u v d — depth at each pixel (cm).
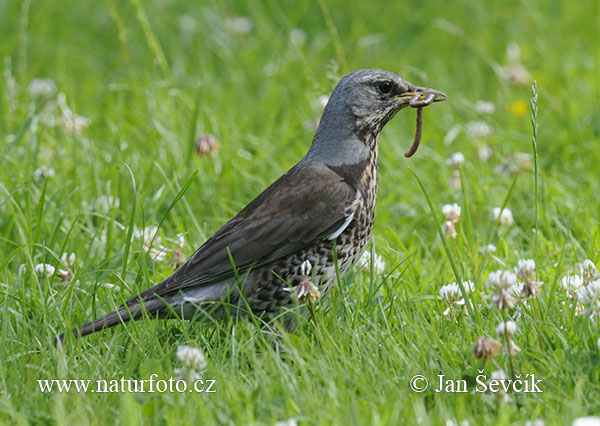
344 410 739
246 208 973
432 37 2044
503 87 1709
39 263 1089
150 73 1853
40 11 2100
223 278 941
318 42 1992
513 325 796
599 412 744
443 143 1509
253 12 2077
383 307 961
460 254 1105
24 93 1639
